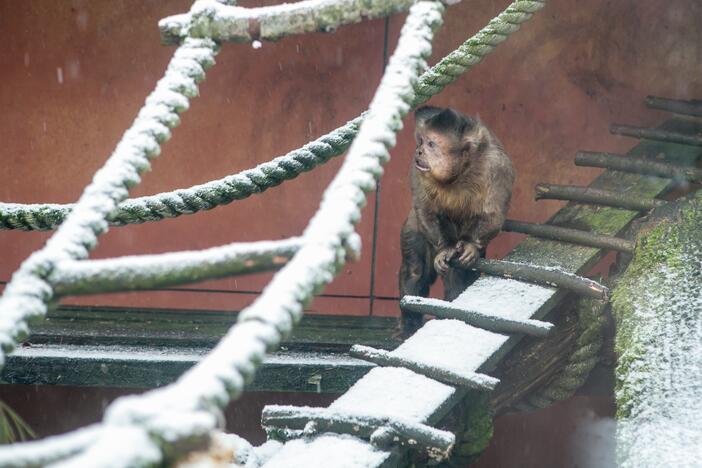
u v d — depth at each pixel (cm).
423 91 1030
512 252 1190
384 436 800
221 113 1573
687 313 953
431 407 865
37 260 455
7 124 1530
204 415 314
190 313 1469
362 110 1588
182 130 1565
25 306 443
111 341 1288
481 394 935
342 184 456
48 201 1543
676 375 868
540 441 1606
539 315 1029
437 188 1229
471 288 1101
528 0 1002
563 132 1603
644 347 922
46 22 1529
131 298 1551
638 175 1302
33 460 312
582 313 1055
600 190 1242
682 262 1031
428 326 1014
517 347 1054
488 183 1212
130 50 1541
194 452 312
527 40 1598
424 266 1345
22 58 1528
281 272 409
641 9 1593
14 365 1177
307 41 1580
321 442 820
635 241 1109
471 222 1243
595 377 1106
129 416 312
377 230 1599
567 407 1608
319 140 984
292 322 394
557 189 1275
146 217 927
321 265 412
